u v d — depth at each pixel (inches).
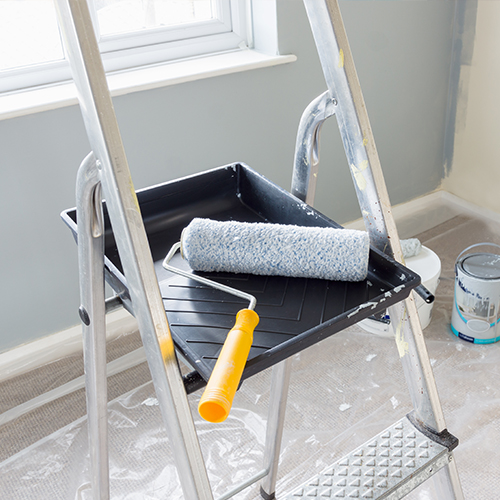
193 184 31.6
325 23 23.6
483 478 47.9
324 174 78.5
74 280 64.3
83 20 15.4
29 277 61.1
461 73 83.5
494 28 76.2
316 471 49.7
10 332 62.4
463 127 86.4
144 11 63.9
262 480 47.1
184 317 23.4
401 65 78.6
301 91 70.7
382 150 83.4
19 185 56.7
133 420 56.7
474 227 86.7
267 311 23.6
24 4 57.2
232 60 65.6
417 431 32.4
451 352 62.5
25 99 55.9
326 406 56.6
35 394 60.7
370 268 25.5
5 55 58.1
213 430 54.7
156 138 62.7
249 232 25.6
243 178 32.6
